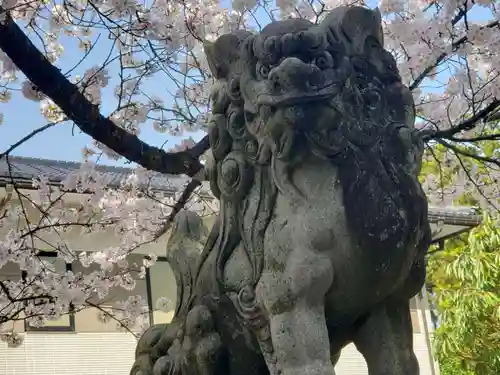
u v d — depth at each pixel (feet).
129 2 11.27
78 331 25.04
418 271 6.57
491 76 13.39
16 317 14.20
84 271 22.71
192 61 14.02
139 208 15.78
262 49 6.23
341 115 6.06
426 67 12.38
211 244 7.06
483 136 12.25
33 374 23.95
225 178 6.55
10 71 12.89
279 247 6.14
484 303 20.20
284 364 5.93
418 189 6.35
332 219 6.02
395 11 12.49
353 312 6.38
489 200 14.21
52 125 10.74
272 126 6.09
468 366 21.65
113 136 10.16
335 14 6.43
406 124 6.51
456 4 11.91
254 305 6.33
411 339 6.63
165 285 25.14
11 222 14.80
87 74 11.89
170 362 7.04
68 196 16.55
